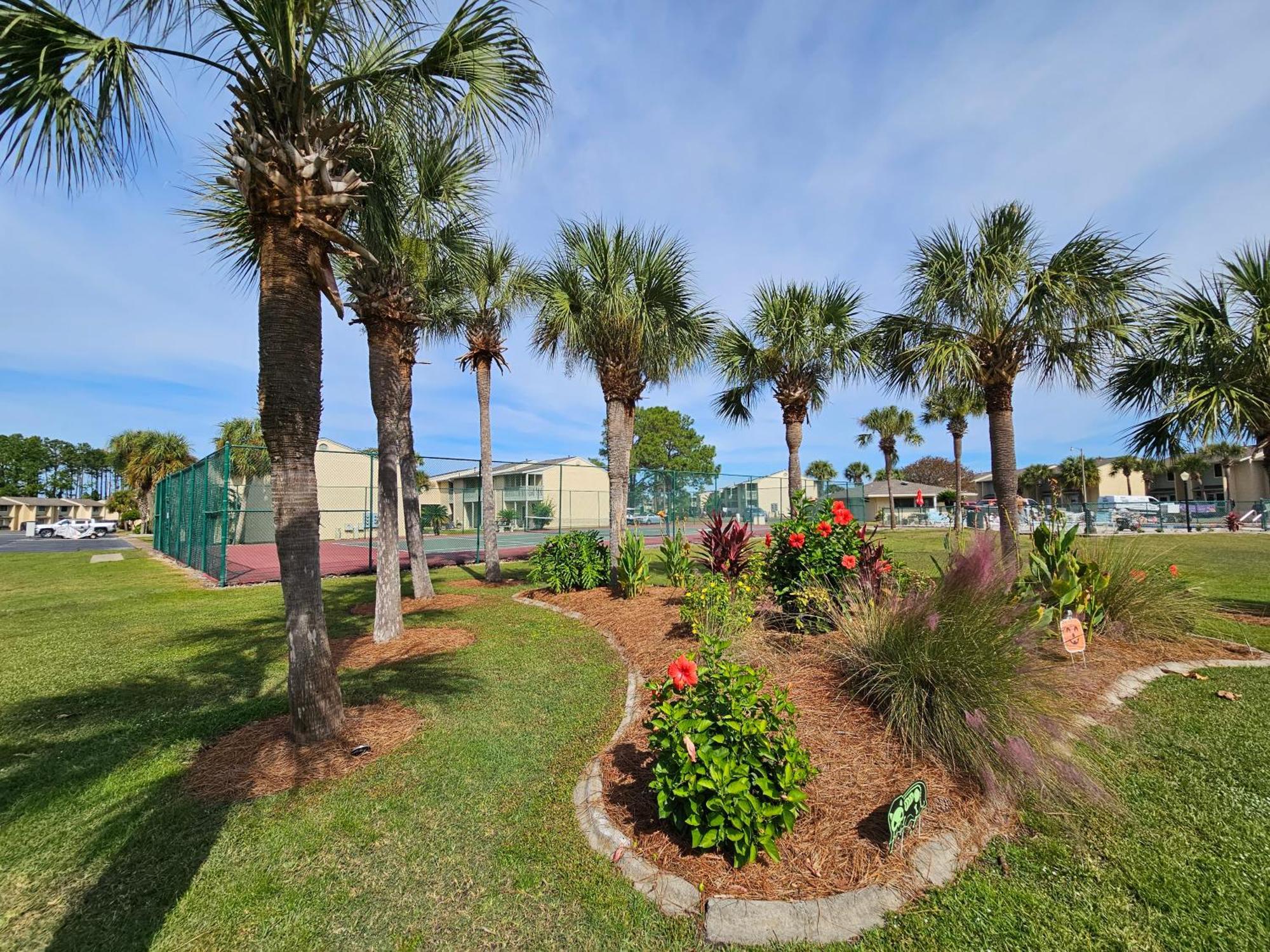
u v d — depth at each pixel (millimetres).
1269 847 2297
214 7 3309
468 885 2217
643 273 8000
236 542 23109
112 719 3957
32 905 2121
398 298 6453
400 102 4059
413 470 8977
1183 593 5695
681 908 2051
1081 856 2285
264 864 2359
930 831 2381
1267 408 5824
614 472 8609
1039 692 3043
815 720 3307
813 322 9836
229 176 4129
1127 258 6402
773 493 22562
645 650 5246
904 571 5156
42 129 3057
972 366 7070
